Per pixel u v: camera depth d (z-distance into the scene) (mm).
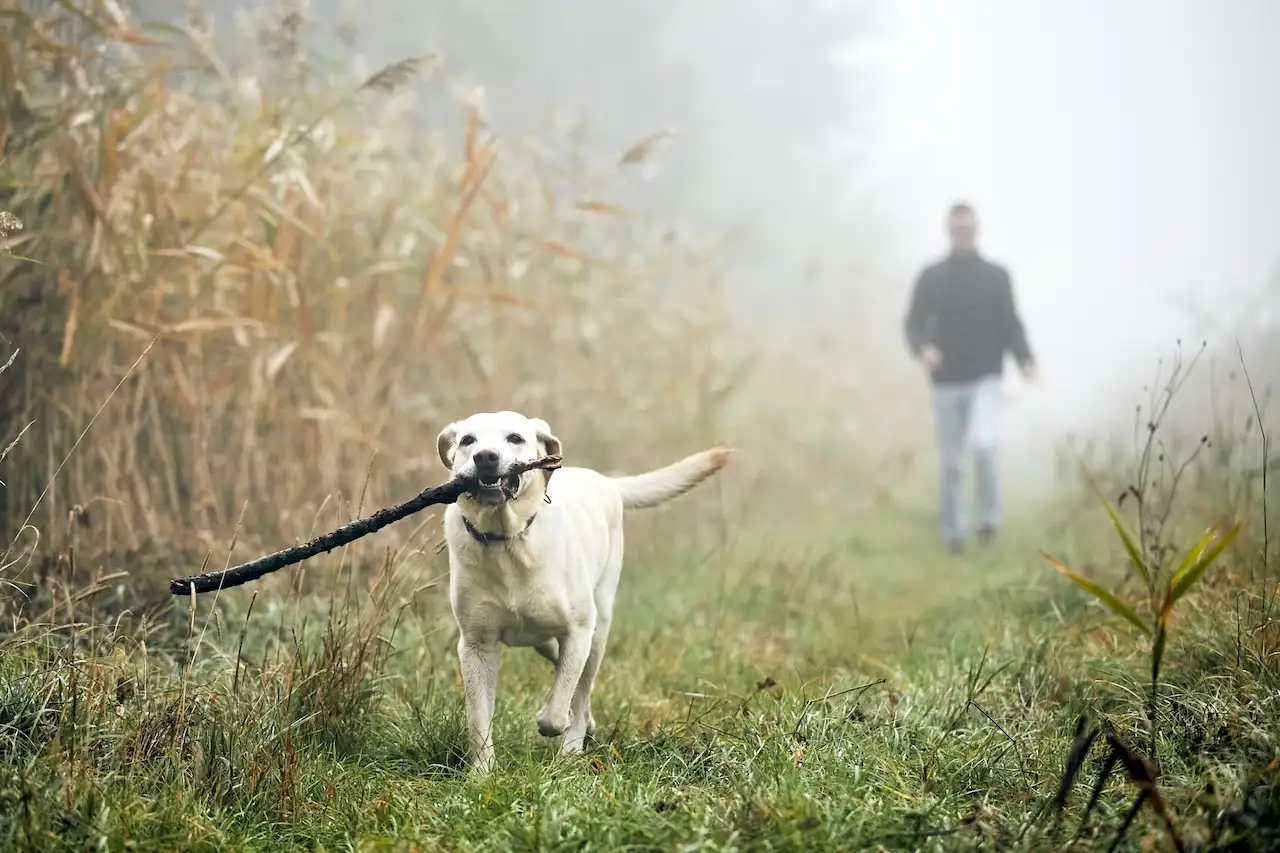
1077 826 3127
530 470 3938
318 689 4125
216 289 6434
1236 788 3117
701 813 3193
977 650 5016
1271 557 5176
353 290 7105
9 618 4590
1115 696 4211
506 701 4688
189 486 6078
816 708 4164
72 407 5691
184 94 6852
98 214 5719
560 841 3113
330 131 7141
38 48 5996
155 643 4828
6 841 3055
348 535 3941
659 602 6648
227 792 3494
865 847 2988
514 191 8688
